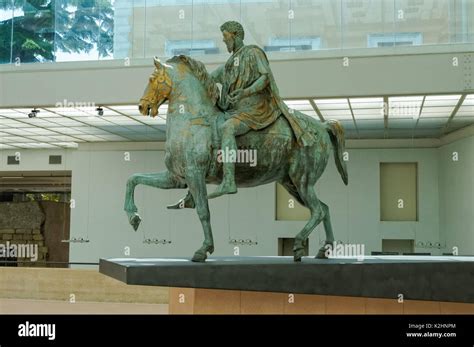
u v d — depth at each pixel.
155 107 7.66
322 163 8.17
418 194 20.97
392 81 14.95
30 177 26.95
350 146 21.38
